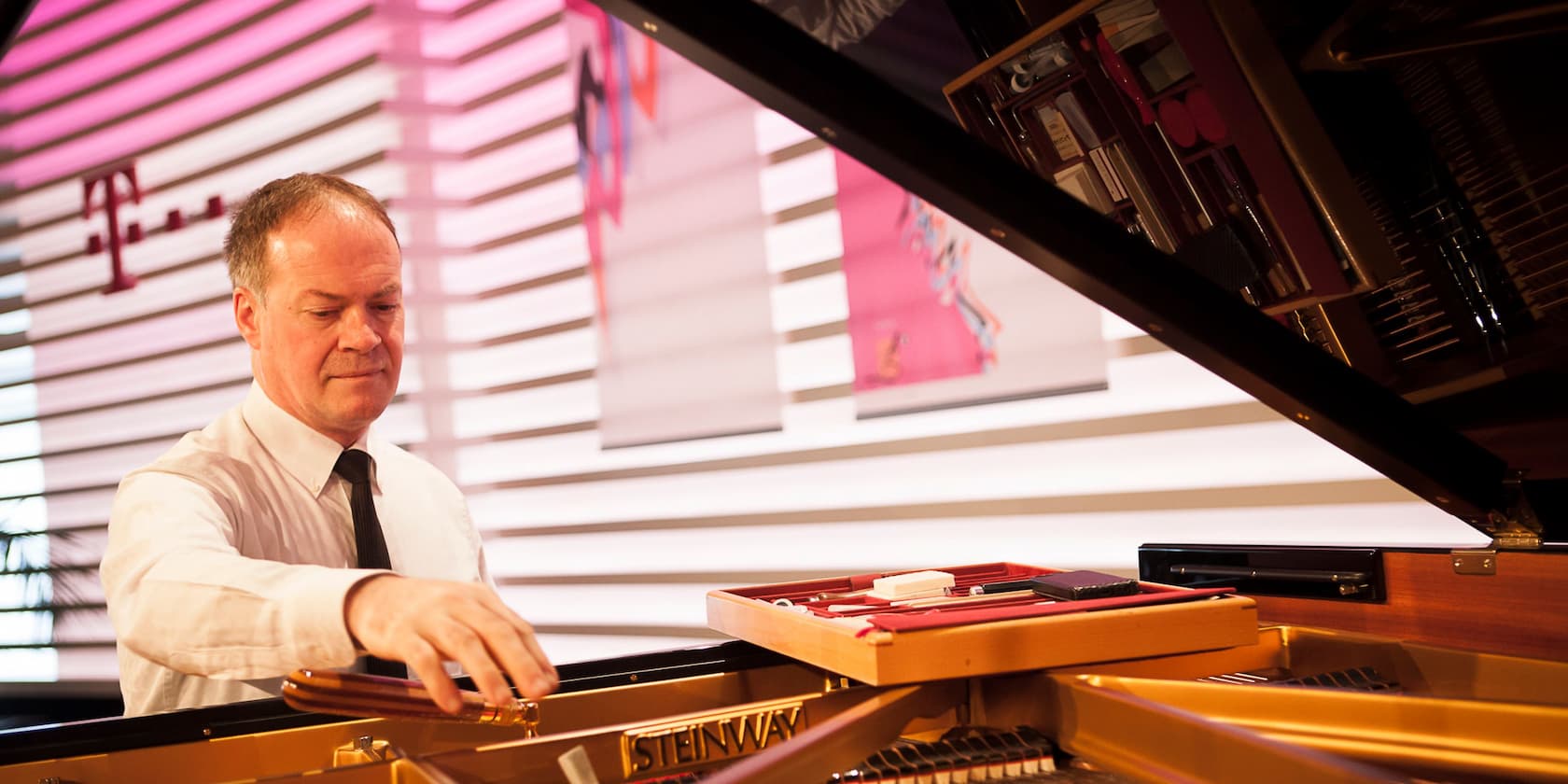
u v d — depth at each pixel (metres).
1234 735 0.77
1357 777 0.67
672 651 1.19
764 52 0.94
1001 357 2.73
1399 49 0.89
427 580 0.87
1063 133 1.00
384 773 0.88
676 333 3.61
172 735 1.00
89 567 5.23
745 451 3.47
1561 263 0.99
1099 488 2.64
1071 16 0.90
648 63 3.54
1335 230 1.03
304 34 4.54
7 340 5.50
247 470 1.40
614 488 3.89
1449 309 1.09
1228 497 2.41
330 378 1.37
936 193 1.06
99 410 5.23
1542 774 0.76
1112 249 1.13
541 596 4.15
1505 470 1.21
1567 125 0.90
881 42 0.91
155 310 5.01
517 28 4.02
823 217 3.18
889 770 0.93
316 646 0.90
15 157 5.46
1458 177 1.00
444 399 4.31
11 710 5.23
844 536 3.24
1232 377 1.21
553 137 3.96
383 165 4.35
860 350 3.05
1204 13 0.89
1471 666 1.09
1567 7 0.81
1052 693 1.01
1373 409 1.23
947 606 1.17
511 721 0.96
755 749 1.02
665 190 3.57
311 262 1.33
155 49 5.00
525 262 4.12
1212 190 1.05
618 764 0.96
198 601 0.98
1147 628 1.08
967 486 2.92
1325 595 1.31
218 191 4.86
